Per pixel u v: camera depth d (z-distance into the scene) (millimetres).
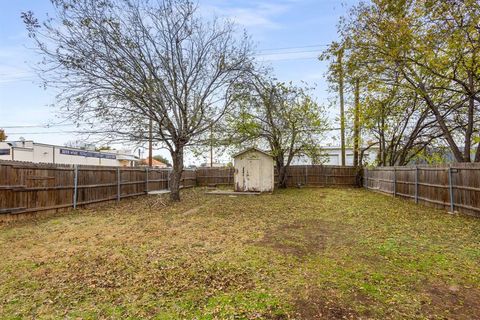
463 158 9766
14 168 7266
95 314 2812
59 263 4230
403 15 8477
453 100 11156
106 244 5230
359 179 18109
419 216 7664
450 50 8445
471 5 7160
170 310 2865
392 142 14883
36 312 2863
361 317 2676
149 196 13016
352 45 9594
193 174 19438
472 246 4844
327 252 4625
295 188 17594
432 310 2797
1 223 6930
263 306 2895
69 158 23453
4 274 3820
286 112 15938
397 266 3973
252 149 14789
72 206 9070
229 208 9453
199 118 10773
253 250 4750
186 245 5117
